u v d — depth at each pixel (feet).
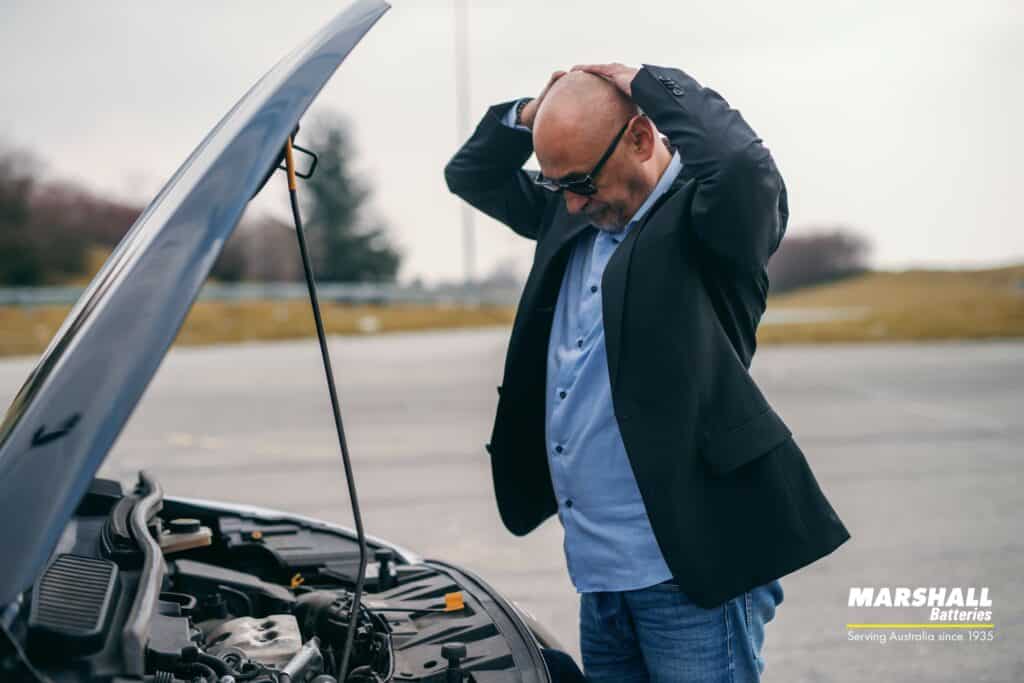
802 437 29.71
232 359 57.11
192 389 41.88
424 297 100.78
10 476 4.69
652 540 6.86
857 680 12.73
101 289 5.63
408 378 46.03
